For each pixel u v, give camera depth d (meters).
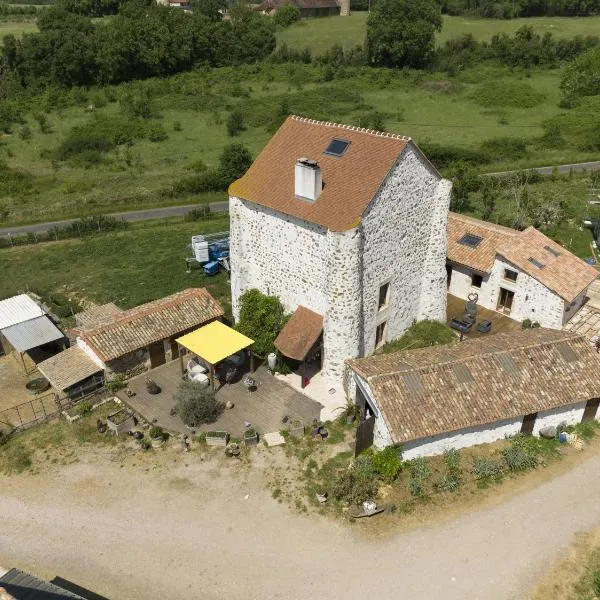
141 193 60.22
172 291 39.81
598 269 40.12
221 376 29.92
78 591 20.31
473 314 34.19
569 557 21.02
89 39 100.75
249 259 31.47
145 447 25.86
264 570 20.88
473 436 25.02
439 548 21.42
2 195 61.69
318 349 29.20
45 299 39.28
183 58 107.81
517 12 149.00
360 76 104.81
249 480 24.39
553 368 26.02
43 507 23.56
